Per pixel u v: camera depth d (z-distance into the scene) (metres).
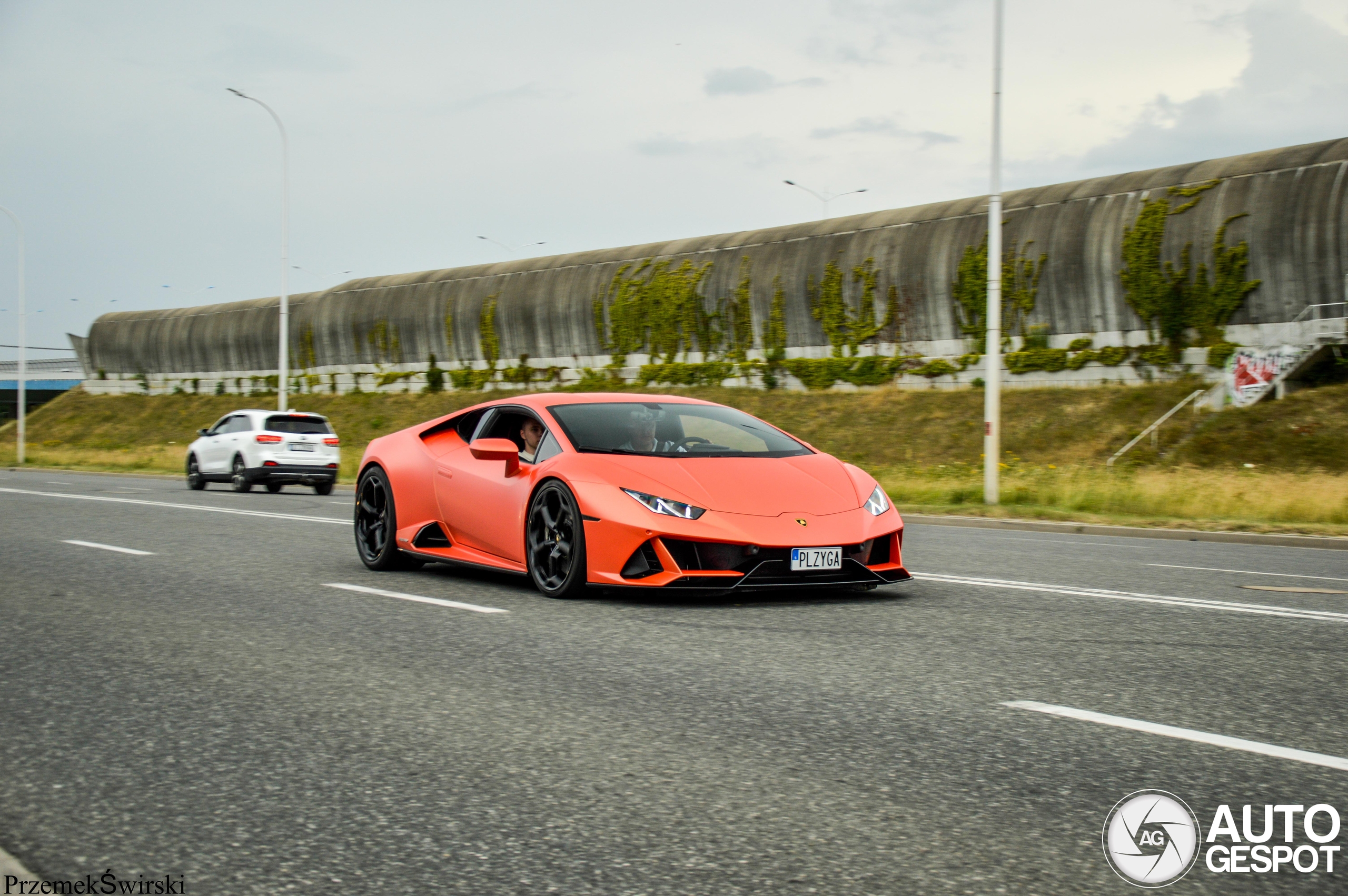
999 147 16.05
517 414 7.00
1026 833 2.51
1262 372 32.62
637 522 5.62
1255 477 17.56
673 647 4.67
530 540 6.25
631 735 3.33
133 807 2.72
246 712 3.64
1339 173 31.92
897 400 38.41
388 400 56.28
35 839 2.51
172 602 6.06
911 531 12.74
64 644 4.86
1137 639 4.84
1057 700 3.73
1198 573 7.82
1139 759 3.06
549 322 51.28
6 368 75.81
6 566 7.73
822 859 2.36
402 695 3.85
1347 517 14.15
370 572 7.48
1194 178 35.06
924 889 2.20
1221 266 33.62
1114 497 15.70
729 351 45.50
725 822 2.58
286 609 5.79
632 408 6.79
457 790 2.83
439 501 7.08
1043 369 37.06
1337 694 3.82
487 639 4.89
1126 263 35.34
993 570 7.75
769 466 6.16
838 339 42.31
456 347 54.94
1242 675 4.11
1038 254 37.31
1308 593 6.58
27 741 3.32
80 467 35.88
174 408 63.09
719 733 3.34
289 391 61.22
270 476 21.41
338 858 2.38
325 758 3.12
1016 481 17.83
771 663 4.34
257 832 2.54
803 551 5.56
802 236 44.12
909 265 40.28
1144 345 35.22
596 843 2.45
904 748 3.17
